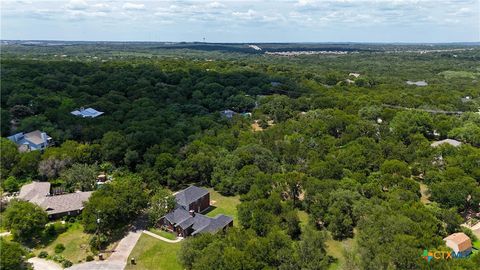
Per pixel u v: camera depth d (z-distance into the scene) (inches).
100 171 3934.5
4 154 3767.2
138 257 2620.6
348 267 2321.6
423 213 2701.8
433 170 3727.9
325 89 7805.1
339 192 2994.6
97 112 5354.3
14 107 5049.2
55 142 4512.8
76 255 2620.6
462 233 2679.6
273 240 2332.7
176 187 3816.4
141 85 6766.7
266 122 5757.9
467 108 6486.2
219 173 3791.8
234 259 2116.1
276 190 3344.0
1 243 2306.8
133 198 3063.5
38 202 3142.2
